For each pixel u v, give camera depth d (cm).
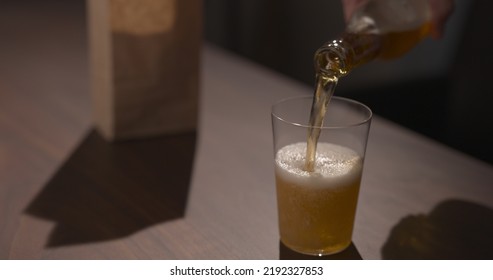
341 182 85
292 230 87
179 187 100
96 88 113
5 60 143
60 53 148
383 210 95
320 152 87
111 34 106
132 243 90
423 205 96
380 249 89
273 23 140
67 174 103
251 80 135
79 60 143
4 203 97
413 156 108
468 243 90
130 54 108
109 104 110
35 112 121
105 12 106
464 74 117
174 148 110
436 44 119
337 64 85
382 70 127
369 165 105
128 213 95
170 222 93
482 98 115
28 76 135
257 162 107
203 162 107
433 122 122
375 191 99
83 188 100
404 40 95
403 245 89
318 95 87
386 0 93
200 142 112
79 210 96
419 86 123
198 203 97
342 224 86
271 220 94
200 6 110
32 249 89
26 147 110
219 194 99
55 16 177
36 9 185
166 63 111
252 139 113
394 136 114
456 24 116
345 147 86
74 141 112
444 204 97
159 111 112
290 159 86
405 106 125
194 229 92
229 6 149
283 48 139
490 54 113
